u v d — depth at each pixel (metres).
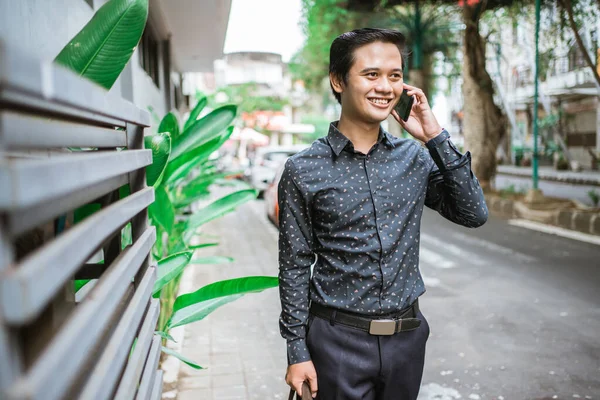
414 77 16.47
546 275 5.92
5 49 0.55
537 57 11.33
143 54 7.36
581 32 13.48
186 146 2.92
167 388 3.24
